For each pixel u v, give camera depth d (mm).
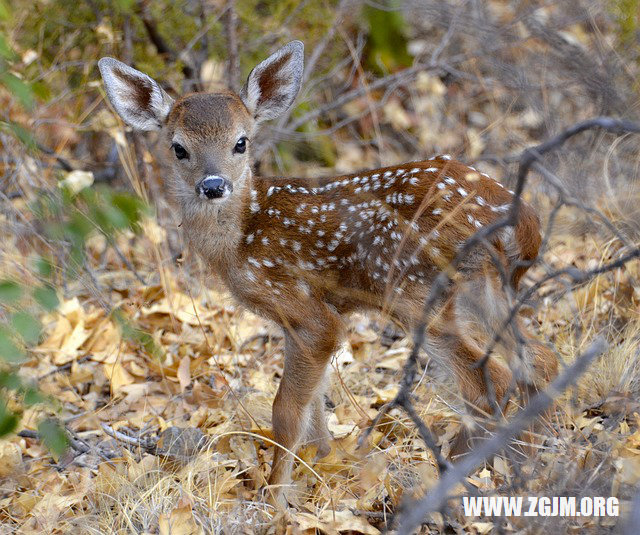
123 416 10992
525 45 15102
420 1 15375
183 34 15375
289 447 9258
